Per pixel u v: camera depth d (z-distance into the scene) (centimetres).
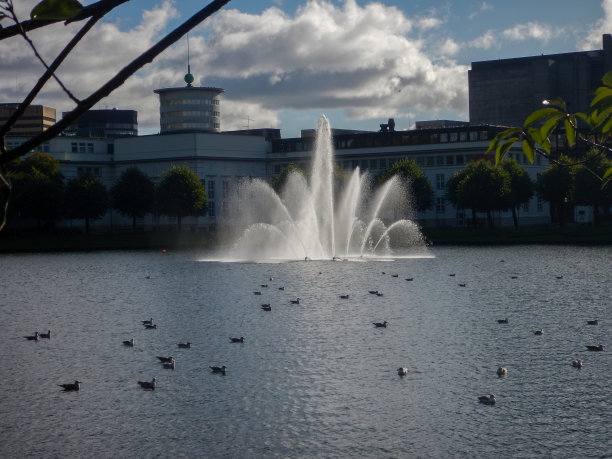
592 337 4194
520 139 568
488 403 2877
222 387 3209
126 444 2491
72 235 16638
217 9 446
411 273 8156
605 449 2355
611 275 7519
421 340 4178
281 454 2370
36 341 4381
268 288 6838
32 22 407
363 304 5691
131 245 14088
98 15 422
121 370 3578
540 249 11700
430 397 2986
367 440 2486
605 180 566
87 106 449
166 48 447
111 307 5822
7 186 443
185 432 2605
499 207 14638
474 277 7581
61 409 2917
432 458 2303
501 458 2292
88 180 16275
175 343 4234
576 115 552
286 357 3788
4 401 3045
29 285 7544
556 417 2692
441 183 18688
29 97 439
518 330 4453
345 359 3716
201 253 12294
